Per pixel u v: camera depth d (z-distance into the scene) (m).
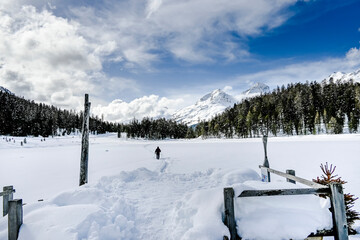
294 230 3.15
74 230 3.17
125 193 6.03
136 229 3.86
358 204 5.73
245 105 106.75
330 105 71.94
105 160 18.95
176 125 125.06
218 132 98.81
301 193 3.28
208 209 3.53
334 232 3.21
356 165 11.28
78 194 4.80
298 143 32.97
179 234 3.49
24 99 130.62
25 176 11.71
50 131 98.38
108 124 159.62
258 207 3.40
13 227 3.13
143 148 37.78
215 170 8.87
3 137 67.69
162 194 5.94
